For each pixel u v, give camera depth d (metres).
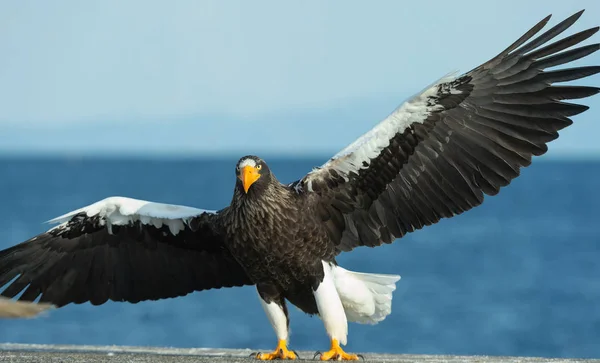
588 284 38.41
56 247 13.21
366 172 12.45
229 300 34.62
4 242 57.06
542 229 67.56
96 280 13.43
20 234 61.78
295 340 27.08
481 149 12.41
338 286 12.34
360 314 12.65
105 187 124.56
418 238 61.16
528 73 12.04
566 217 81.00
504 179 12.41
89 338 28.50
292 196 12.26
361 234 12.80
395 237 12.87
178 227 13.12
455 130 12.34
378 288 12.43
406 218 12.82
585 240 58.47
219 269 13.55
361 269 44.56
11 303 5.81
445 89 12.04
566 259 47.94
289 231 12.06
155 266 13.50
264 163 12.13
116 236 13.31
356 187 12.55
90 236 13.27
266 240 12.05
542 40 11.91
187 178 155.38
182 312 32.25
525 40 11.88
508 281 39.66
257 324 30.39
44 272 13.22
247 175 11.84
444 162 12.48
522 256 49.53
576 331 29.08
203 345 27.81
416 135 12.30
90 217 13.14
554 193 121.81
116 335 28.77
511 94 12.18
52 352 13.20
